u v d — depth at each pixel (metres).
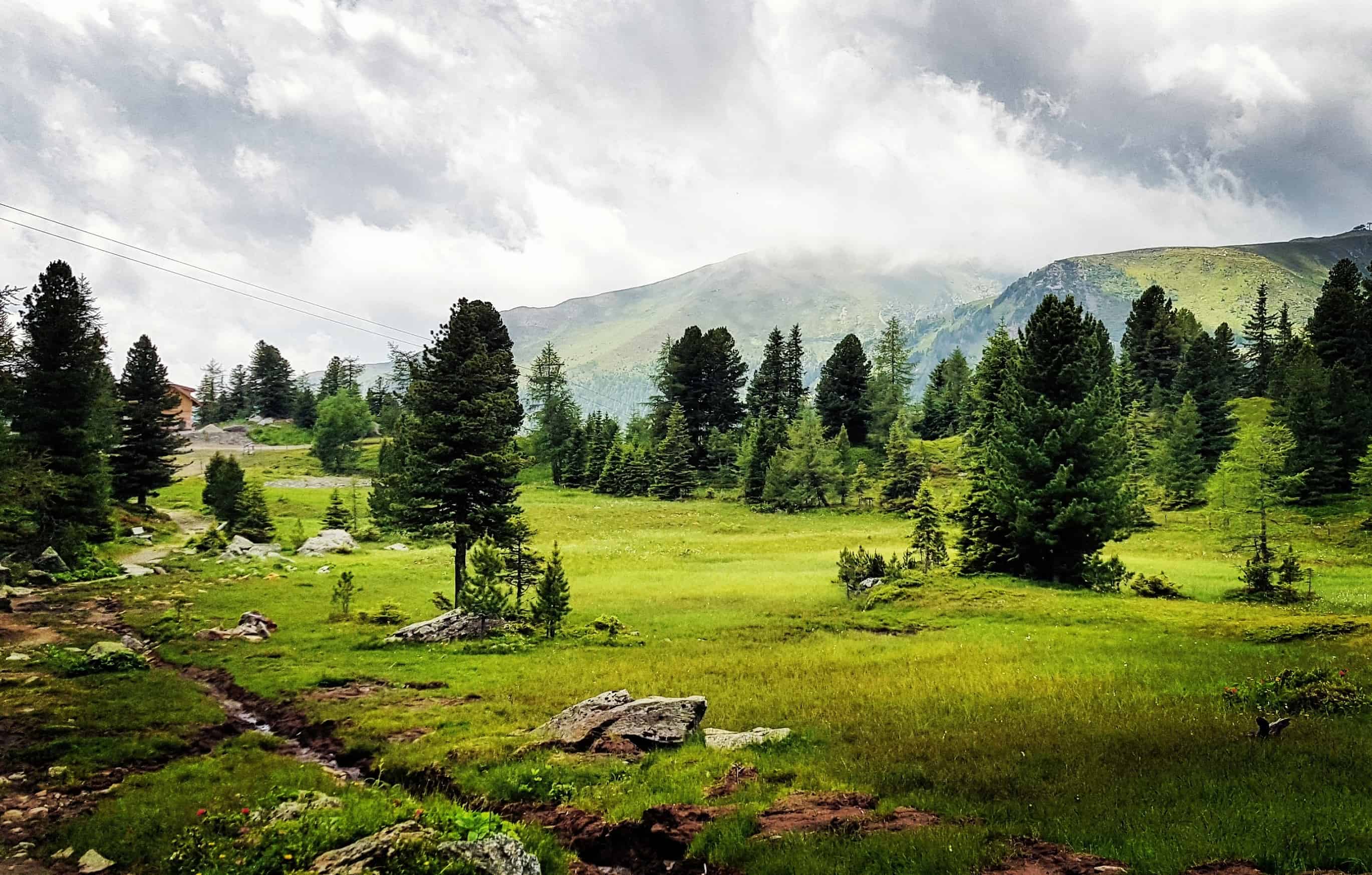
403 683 23.03
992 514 46.06
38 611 33.84
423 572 51.28
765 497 96.94
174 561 52.97
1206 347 97.50
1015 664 22.92
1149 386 112.25
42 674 22.00
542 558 40.47
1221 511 69.12
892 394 125.31
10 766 15.05
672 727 16.30
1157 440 87.88
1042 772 12.34
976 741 14.51
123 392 75.88
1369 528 58.03
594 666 25.16
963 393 119.31
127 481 73.69
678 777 13.68
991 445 48.88
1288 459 69.94
